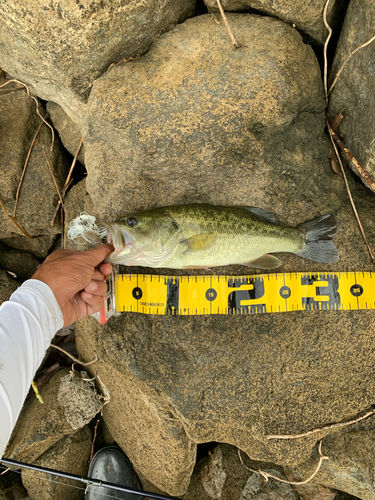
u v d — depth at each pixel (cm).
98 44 49
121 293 55
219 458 65
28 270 74
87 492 66
